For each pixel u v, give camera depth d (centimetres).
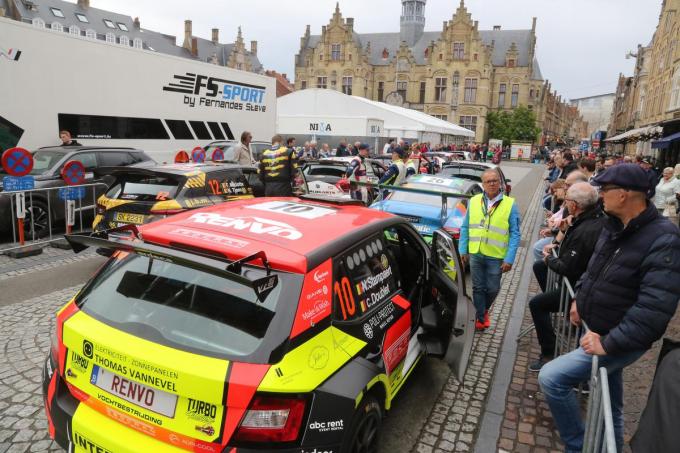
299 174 987
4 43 864
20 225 748
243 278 205
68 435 239
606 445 221
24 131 914
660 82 3105
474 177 1175
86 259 746
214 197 689
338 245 273
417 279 420
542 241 575
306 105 2744
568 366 292
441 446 338
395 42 6912
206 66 1348
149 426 216
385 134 2775
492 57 6606
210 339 222
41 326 494
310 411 216
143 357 216
